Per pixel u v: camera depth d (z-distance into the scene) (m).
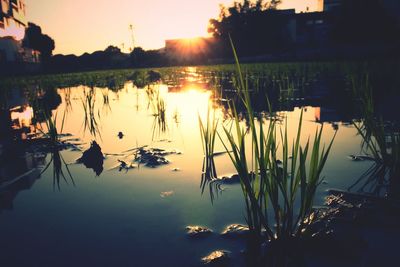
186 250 1.47
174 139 3.50
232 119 4.47
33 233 1.65
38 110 5.93
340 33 28.14
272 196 1.38
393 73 10.17
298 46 36.03
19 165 2.78
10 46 30.50
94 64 49.31
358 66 14.49
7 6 29.05
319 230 1.55
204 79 14.56
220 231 1.62
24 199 2.08
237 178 2.30
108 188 2.22
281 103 5.95
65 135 3.90
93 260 1.41
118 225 1.71
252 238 1.44
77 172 2.56
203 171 2.49
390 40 26.30
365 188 2.03
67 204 1.99
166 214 1.82
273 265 1.33
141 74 22.12
